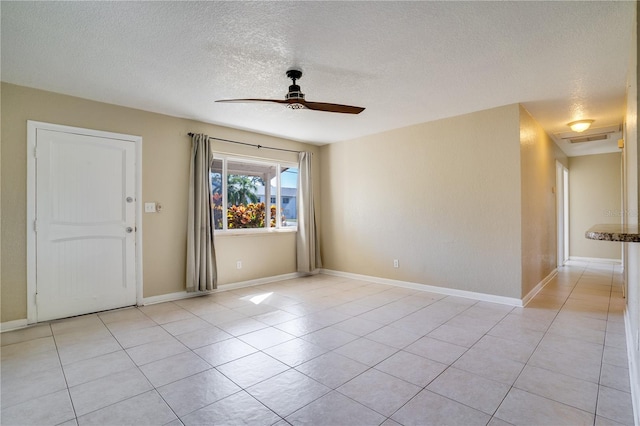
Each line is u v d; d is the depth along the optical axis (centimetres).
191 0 194
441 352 258
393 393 201
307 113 407
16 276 314
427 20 216
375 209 514
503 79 309
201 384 213
